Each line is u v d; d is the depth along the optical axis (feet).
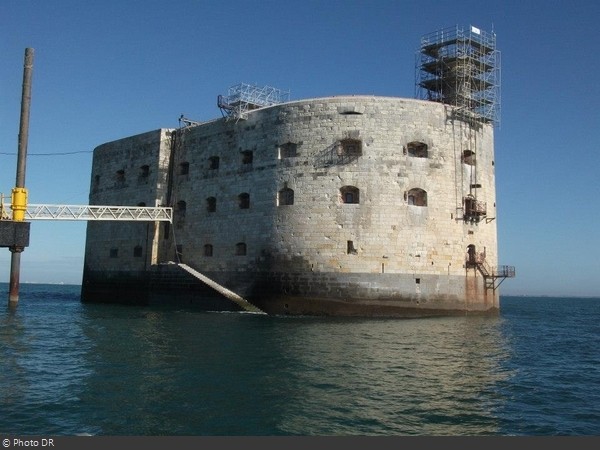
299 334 96.78
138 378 59.93
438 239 138.72
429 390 57.26
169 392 54.29
